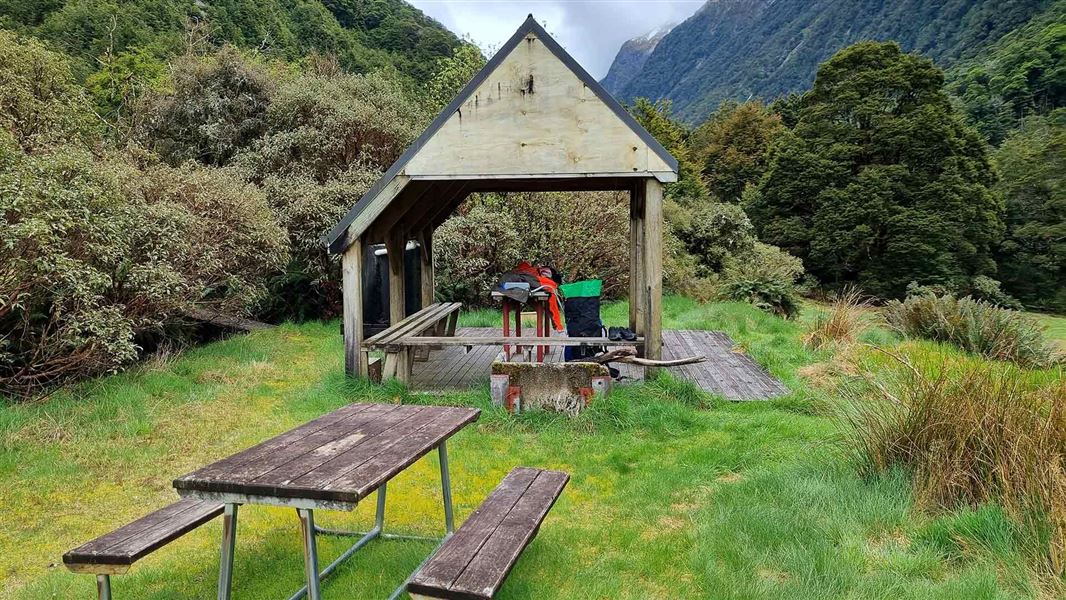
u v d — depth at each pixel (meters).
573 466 4.69
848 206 26.72
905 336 10.37
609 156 6.11
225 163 14.24
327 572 3.13
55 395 6.05
